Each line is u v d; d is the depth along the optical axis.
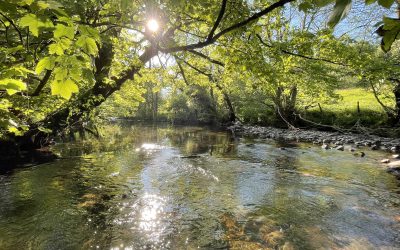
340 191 11.12
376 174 13.44
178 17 6.03
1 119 3.38
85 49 2.15
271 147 20.94
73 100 14.64
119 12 5.60
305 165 15.21
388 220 8.59
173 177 12.92
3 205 9.35
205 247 7.13
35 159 16.02
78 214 8.82
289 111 32.81
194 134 30.62
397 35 1.47
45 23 1.97
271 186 11.71
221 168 14.59
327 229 8.05
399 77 22.52
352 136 25.12
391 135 24.42
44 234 7.58
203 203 9.88
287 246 7.13
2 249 6.82
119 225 8.19
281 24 9.16
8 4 2.01
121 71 14.72
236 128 36.44
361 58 12.11
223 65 8.91
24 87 2.60
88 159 16.42
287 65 9.48
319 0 1.56
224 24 5.65
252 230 7.99
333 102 32.09
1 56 2.52
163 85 18.58
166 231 7.90
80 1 4.73
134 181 12.25
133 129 36.41
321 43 10.54
